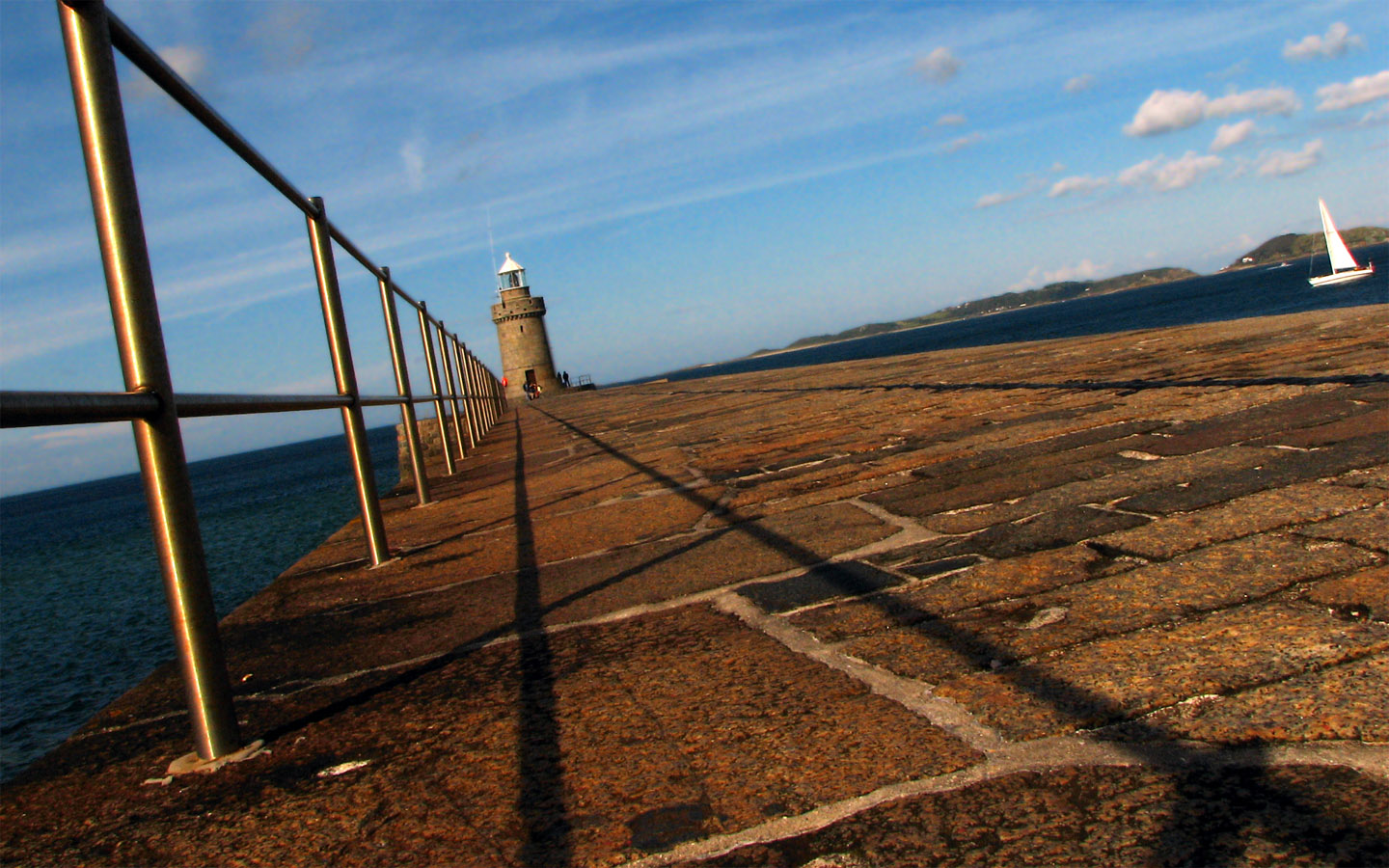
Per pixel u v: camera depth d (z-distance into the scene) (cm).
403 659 178
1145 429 320
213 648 139
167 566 135
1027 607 151
